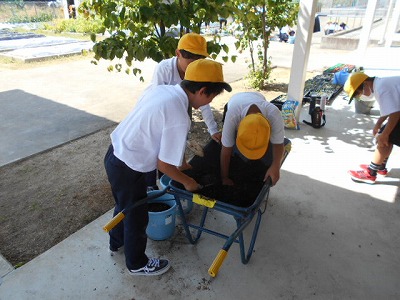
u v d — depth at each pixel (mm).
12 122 4953
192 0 3508
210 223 2684
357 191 3088
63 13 21688
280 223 2674
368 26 7281
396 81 2682
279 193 3066
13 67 8742
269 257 2340
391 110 2656
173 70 2508
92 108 5574
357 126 4574
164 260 2221
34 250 2420
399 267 2250
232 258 2330
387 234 2549
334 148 3930
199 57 2340
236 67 8742
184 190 1932
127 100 5988
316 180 3271
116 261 2287
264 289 2092
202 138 4340
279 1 5602
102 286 2098
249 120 1831
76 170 3570
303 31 4109
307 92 5879
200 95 1648
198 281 2145
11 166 3674
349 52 10828
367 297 2033
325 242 2477
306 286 2111
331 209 2842
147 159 1791
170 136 1624
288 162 3621
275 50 11102
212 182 2189
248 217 1746
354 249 2406
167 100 1601
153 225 2377
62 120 5031
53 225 2691
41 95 6289
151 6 3297
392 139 2830
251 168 2342
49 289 2068
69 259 2293
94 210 2879
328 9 17609
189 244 2459
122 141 1751
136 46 3414
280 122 2107
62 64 9195
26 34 14594
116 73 8086
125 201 1908
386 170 3248
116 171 1819
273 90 6562
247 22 5809
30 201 3020
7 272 2188
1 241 2512
